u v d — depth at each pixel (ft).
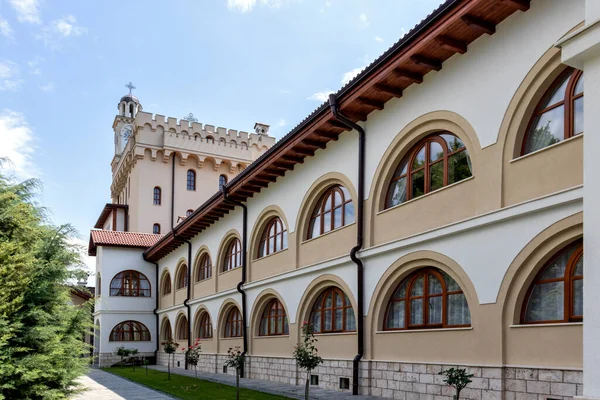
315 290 48.73
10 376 34.22
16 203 38.40
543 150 27.58
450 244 33.27
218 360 70.44
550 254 27.27
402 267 37.70
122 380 62.95
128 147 128.06
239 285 63.00
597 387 17.10
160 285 103.19
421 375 34.50
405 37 33.45
